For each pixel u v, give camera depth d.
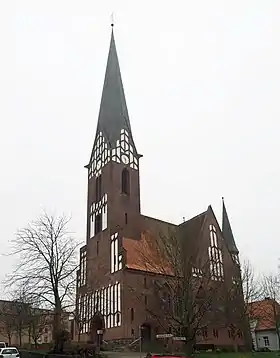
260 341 67.75
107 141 63.44
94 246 59.28
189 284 30.86
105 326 51.69
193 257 36.75
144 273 52.28
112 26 76.19
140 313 49.88
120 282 51.25
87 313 46.19
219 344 52.28
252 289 60.88
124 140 64.19
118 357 38.50
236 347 52.59
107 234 57.12
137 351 46.94
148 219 61.66
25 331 72.44
